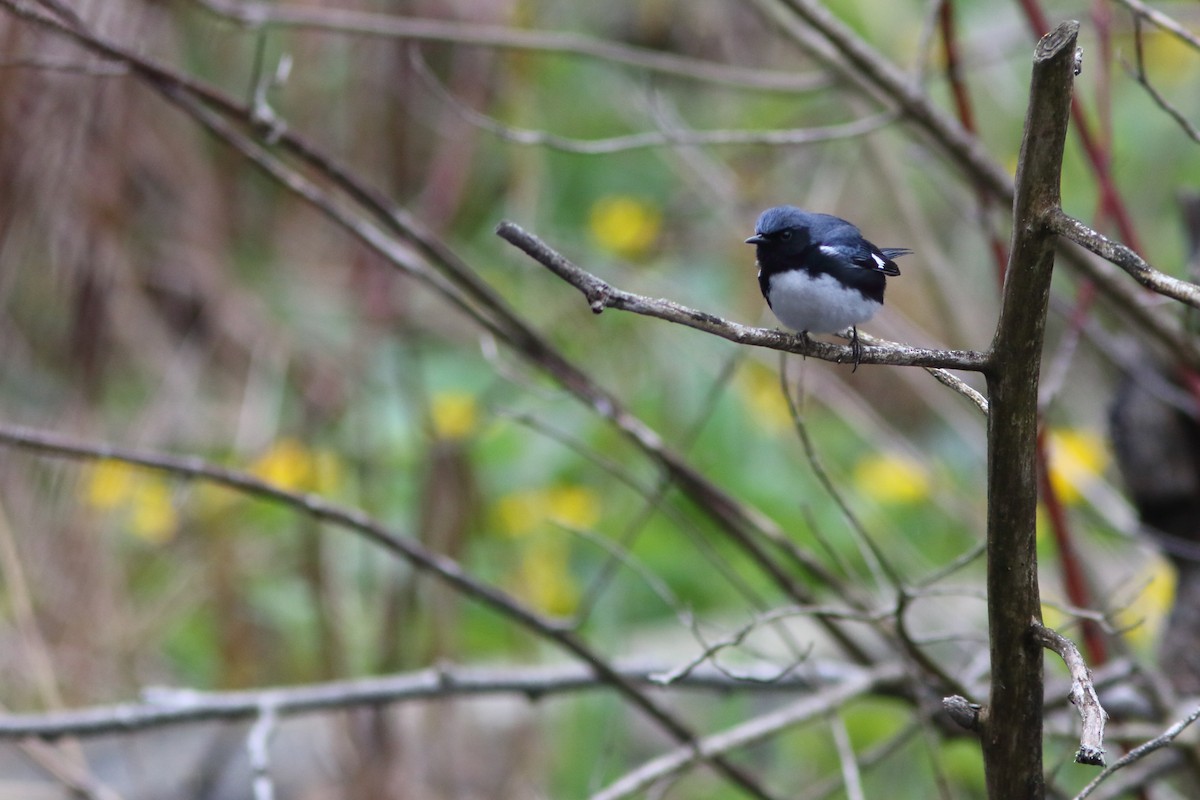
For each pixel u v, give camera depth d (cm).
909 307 1366
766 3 964
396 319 1082
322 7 1028
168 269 964
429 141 1115
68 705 973
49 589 962
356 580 1120
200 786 1197
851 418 1161
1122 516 1074
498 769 1066
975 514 1120
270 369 1081
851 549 1148
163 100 914
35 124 798
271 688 1088
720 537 1180
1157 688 802
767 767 1198
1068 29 373
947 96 1510
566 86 1395
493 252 1262
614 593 1156
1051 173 384
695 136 827
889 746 846
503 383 1187
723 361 1156
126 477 1003
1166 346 802
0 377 895
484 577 1153
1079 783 1042
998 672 430
